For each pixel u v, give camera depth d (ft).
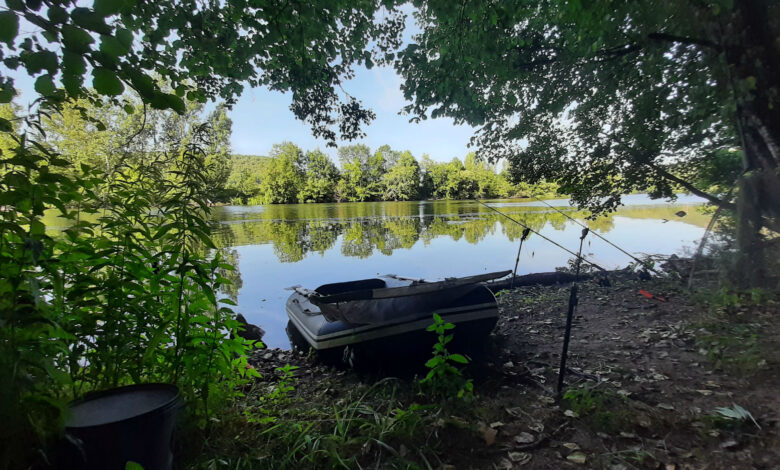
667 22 15.38
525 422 8.82
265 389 11.83
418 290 13.01
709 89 16.34
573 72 21.72
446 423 8.61
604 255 36.45
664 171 24.47
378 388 11.64
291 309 18.31
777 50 12.91
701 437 7.79
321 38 17.66
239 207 155.22
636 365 11.96
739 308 15.33
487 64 19.34
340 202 194.39
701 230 49.98
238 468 7.30
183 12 13.80
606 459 7.32
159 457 5.83
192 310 8.05
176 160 8.73
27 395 5.16
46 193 6.39
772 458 6.89
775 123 13.44
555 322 17.67
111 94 5.04
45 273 6.53
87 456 5.28
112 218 7.94
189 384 7.99
